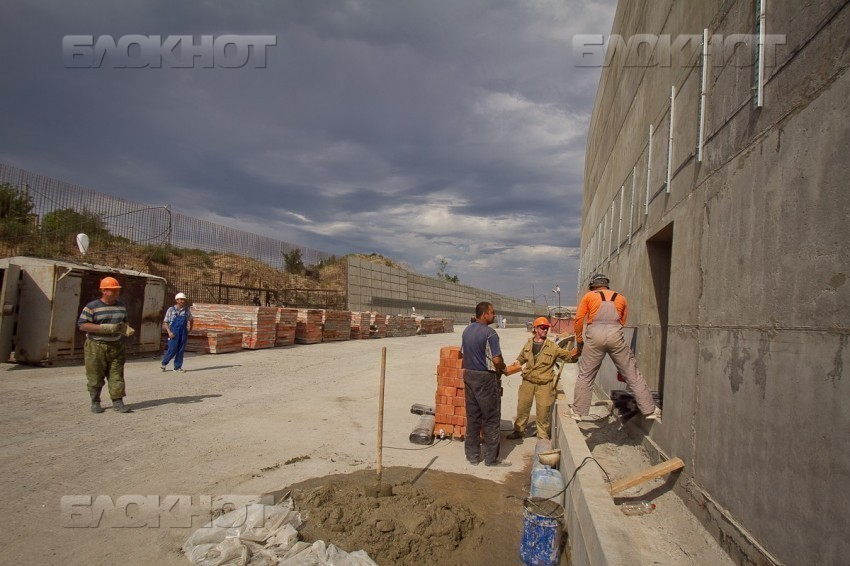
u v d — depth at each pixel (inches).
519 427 303.9
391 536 161.2
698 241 166.1
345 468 231.8
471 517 183.9
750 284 123.5
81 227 806.5
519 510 201.6
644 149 279.0
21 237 720.3
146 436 257.0
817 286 94.5
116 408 299.9
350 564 141.9
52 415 284.0
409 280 1899.6
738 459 124.1
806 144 100.7
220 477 208.1
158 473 208.1
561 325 943.0
